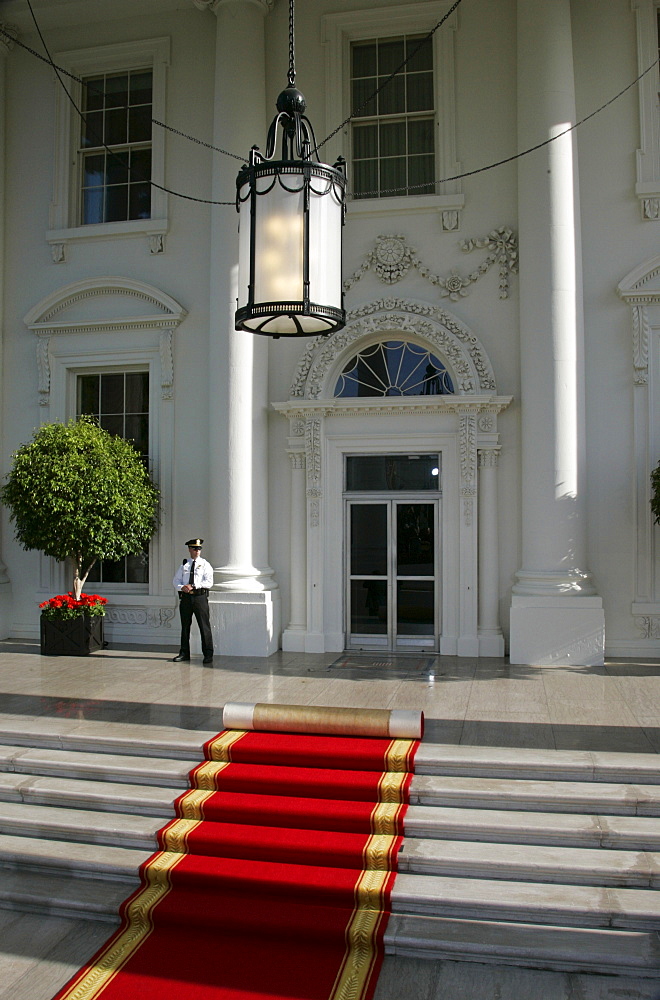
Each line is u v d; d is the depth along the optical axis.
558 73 9.84
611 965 4.28
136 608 11.15
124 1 11.38
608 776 5.57
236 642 10.23
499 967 4.38
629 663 9.45
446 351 10.20
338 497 10.62
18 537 10.45
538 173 9.80
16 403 11.71
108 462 10.15
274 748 6.04
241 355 10.55
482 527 10.13
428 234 10.54
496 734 6.37
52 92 11.80
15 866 5.38
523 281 9.92
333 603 10.60
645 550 9.80
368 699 7.64
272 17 11.10
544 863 4.85
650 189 9.85
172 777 5.89
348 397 10.70
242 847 5.20
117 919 4.86
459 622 10.13
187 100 11.32
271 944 4.59
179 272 11.20
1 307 11.73
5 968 4.44
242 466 10.50
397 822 5.26
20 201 11.84
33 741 6.52
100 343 11.40
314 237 5.86
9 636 11.58
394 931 4.53
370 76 11.07
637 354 9.82
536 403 9.70
